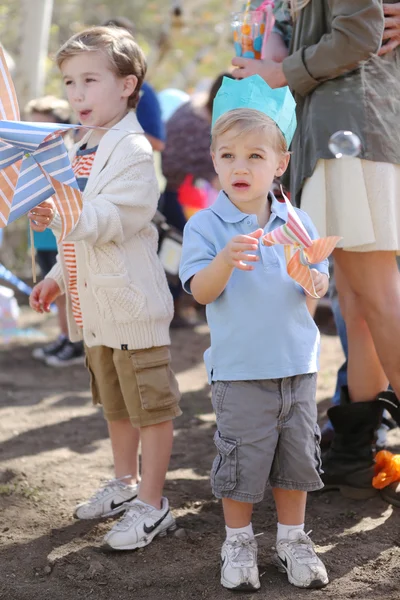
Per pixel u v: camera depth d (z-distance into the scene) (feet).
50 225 8.96
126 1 49.34
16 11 42.29
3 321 22.65
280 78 10.95
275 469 8.96
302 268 8.21
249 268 8.08
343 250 10.43
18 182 8.39
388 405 11.14
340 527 10.20
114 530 9.81
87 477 12.16
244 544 8.89
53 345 20.54
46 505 11.15
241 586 8.66
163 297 10.36
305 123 10.53
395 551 9.48
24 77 29.12
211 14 46.88
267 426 8.70
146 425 10.16
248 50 11.52
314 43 10.54
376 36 9.89
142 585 8.96
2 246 31.96
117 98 10.57
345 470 11.07
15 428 14.88
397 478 10.79
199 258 8.76
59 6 48.19
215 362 8.87
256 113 8.63
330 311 24.07
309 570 8.74
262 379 8.68
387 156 10.06
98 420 15.38
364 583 8.80
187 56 47.98
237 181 8.68
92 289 10.18
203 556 9.59
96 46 10.34
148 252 10.39
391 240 10.11
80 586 8.99
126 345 10.12
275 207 9.07
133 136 10.29
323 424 14.33
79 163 10.57
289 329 8.76
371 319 10.53
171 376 10.48
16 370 19.84
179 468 12.52
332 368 18.84
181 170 22.97
